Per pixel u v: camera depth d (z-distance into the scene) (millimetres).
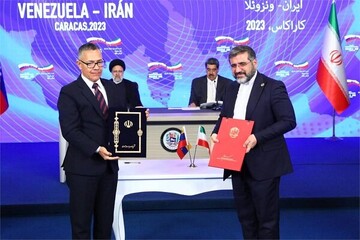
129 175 3172
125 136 2744
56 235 3994
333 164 6309
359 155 6824
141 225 4246
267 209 2738
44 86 7656
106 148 2732
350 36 7699
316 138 7922
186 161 3615
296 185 5254
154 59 7684
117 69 5734
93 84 2723
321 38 7746
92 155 2688
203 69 7734
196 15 7621
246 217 2908
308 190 5031
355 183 5344
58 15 7543
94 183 2729
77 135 2623
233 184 2891
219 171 3268
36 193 5027
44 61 7605
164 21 7621
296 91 7840
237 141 2658
